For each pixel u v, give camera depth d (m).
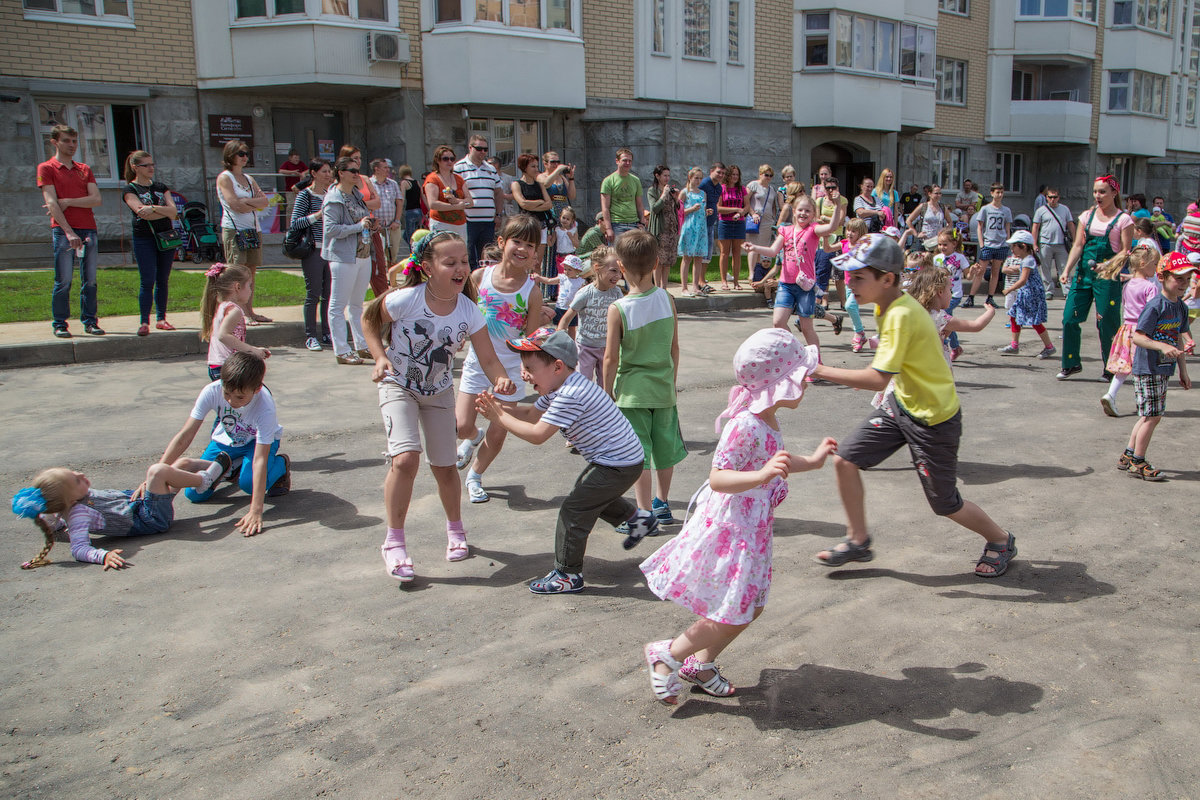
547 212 13.09
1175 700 3.39
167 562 4.69
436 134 19.09
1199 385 9.20
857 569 4.62
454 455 4.66
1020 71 31.98
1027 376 9.58
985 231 15.08
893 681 3.55
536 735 3.20
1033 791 2.88
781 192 15.02
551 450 6.80
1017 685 3.50
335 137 19.58
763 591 3.32
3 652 3.77
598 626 4.02
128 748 3.13
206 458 5.58
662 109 22.02
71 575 4.52
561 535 4.32
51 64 16.27
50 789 2.91
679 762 3.05
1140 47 32.28
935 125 29.20
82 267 9.66
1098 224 8.98
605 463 4.22
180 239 9.80
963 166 30.69
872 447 4.50
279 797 2.87
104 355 9.55
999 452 6.68
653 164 21.06
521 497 5.75
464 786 2.92
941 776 2.96
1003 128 30.88
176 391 8.30
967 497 5.68
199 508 5.49
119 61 16.81
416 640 3.88
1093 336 12.58
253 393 5.21
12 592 4.32
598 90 21.03
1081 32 30.56
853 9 24.50
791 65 24.48
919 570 4.61
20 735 3.20
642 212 12.85
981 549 4.88
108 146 17.22
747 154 23.69
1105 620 4.04
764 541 3.33
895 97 26.00
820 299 11.75
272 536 5.05
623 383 4.98
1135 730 3.20
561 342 4.15
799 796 2.87
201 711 3.35
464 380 5.54
